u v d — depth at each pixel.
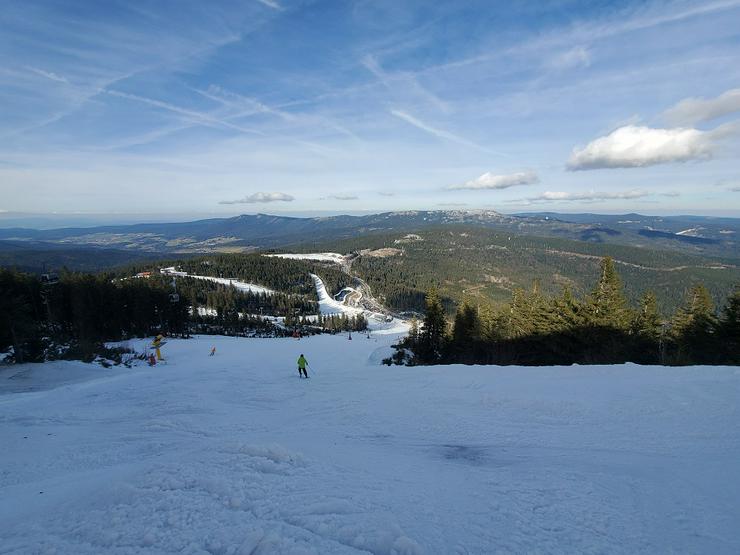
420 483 5.44
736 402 8.93
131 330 56.78
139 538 4.02
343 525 4.01
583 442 7.47
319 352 39.66
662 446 6.96
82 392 19.02
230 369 26.61
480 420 9.48
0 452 10.12
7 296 29.98
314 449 7.21
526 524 4.26
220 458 6.22
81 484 6.96
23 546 4.20
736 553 3.77
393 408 11.50
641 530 4.17
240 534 3.88
